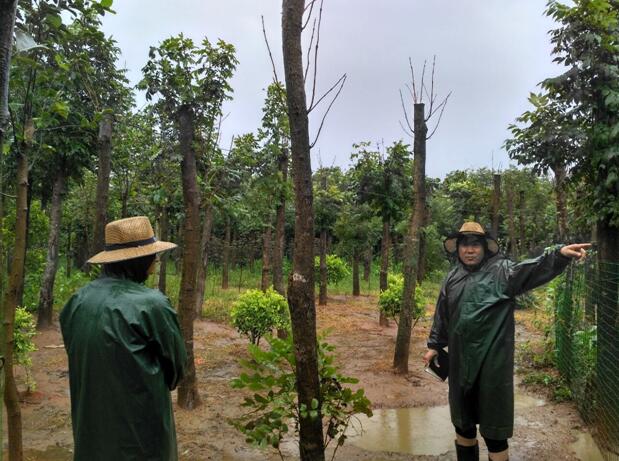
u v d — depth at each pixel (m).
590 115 5.82
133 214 13.23
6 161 8.43
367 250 18.23
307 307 3.03
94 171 10.07
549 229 20.95
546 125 5.97
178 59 5.25
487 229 3.84
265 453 4.45
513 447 4.58
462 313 3.68
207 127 5.79
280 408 3.16
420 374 7.04
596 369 4.82
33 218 11.30
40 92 3.17
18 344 5.62
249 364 3.28
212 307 12.47
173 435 2.40
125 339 2.22
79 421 2.28
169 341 2.32
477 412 3.72
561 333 6.49
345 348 8.70
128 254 2.51
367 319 11.81
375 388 6.40
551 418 5.32
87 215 16.20
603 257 5.82
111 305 2.28
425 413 5.60
